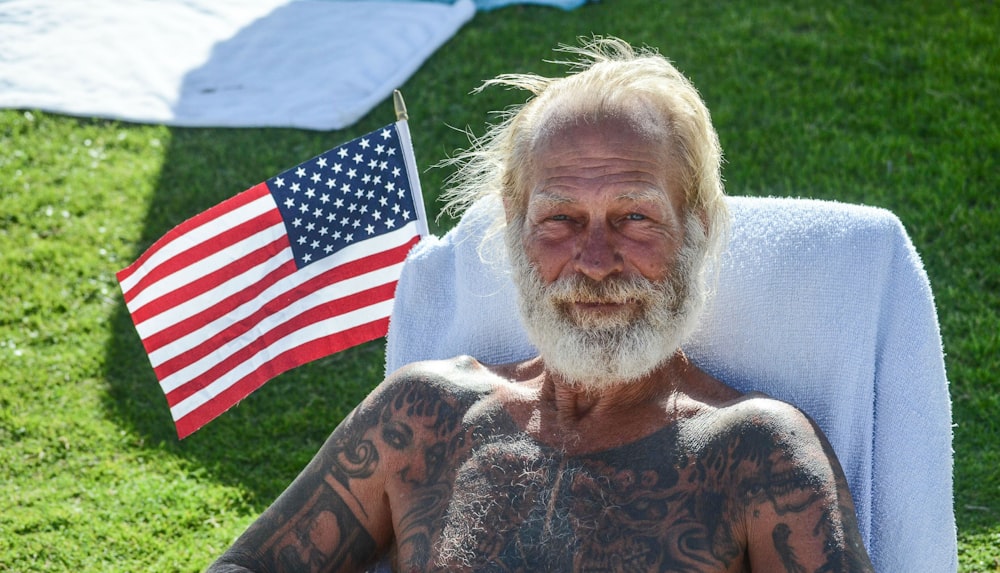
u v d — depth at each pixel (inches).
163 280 116.5
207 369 118.7
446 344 108.5
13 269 196.9
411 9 265.9
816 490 76.0
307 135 228.2
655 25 252.5
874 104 217.2
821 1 258.2
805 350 92.9
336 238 118.8
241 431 161.2
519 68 239.8
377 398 93.0
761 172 199.3
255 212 116.8
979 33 237.5
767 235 95.2
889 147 202.4
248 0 279.1
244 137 230.1
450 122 225.9
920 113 213.3
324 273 119.7
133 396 169.9
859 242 93.0
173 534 143.6
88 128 236.2
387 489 90.4
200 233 116.0
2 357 177.5
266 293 118.9
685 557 77.9
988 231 178.1
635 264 82.0
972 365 154.3
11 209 211.8
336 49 251.6
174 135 233.5
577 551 80.1
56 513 147.2
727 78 229.1
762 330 94.3
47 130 235.8
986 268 170.2
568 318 84.0
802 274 93.5
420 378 92.7
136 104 241.6
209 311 117.6
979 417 146.0
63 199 215.0
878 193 189.8
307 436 159.6
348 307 121.0
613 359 82.2
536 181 84.7
